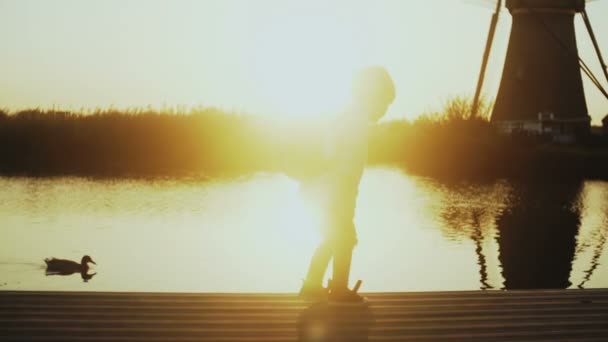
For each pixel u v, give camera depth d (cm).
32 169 4484
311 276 539
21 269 1819
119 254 2014
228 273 1747
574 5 5297
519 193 3803
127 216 2767
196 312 633
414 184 4244
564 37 5394
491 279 1747
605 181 4447
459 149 5203
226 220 2705
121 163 4803
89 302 657
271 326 599
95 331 579
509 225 2673
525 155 4988
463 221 2788
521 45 5478
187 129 4881
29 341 555
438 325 610
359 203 3362
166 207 3038
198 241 2227
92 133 4772
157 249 2091
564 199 3550
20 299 663
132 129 4819
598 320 629
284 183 4112
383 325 607
